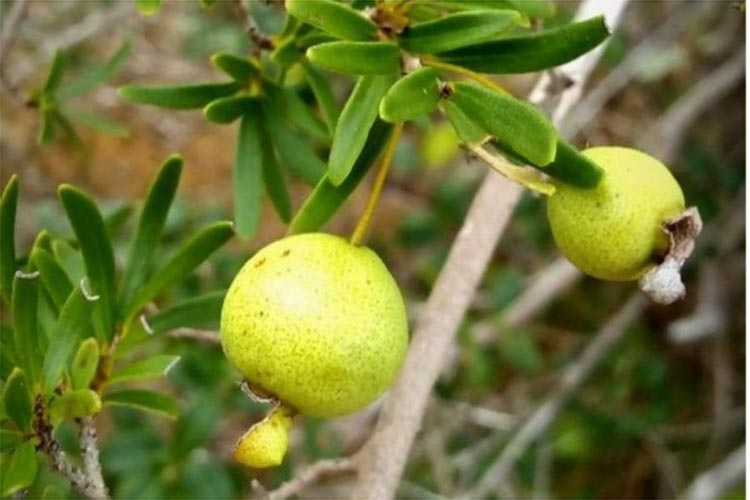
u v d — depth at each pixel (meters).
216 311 0.33
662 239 0.29
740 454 0.49
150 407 0.32
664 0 0.65
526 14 0.31
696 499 0.49
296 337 0.28
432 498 0.53
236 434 0.57
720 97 0.62
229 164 0.84
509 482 0.57
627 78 0.58
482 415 0.55
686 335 0.59
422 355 0.35
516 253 0.66
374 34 0.29
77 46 0.63
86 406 0.30
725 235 0.60
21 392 0.29
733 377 0.65
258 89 0.35
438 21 0.29
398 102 0.28
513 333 0.56
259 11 0.46
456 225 0.64
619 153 0.30
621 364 0.61
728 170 0.63
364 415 0.53
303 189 0.75
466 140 0.29
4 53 0.44
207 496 0.46
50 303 0.32
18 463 0.30
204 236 0.32
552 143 0.28
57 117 0.42
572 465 0.64
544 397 0.61
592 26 0.29
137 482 0.46
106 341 0.32
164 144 0.83
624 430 0.60
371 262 0.29
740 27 0.63
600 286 0.67
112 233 0.40
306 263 0.28
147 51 0.73
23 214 0.63
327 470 0.34
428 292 0.62
